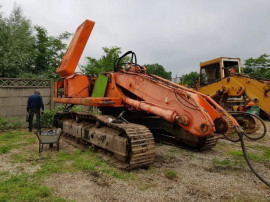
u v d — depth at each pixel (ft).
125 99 17.30
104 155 16.52
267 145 21.63
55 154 17.43
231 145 21.45
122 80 17.62
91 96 20.76
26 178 12.67
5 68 43.88
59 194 10.84
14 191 11.00
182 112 13.41
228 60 34.99
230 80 26.99
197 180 12.82
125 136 14.78
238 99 35.73
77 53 20.95
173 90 14.01
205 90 30.37
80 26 22.02
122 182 12.30
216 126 13.62
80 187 11.63
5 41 48.19
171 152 18.31
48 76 51.70
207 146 18.40
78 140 20.63
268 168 15.02
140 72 17.04
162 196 10.84
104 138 16.17
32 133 25.70
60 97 24.39
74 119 22.40
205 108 13.33
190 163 15.78
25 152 17.95
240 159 16.84
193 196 10.91
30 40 53.78
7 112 29.07
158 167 14.83
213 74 36.50
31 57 50.78
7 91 29.04
